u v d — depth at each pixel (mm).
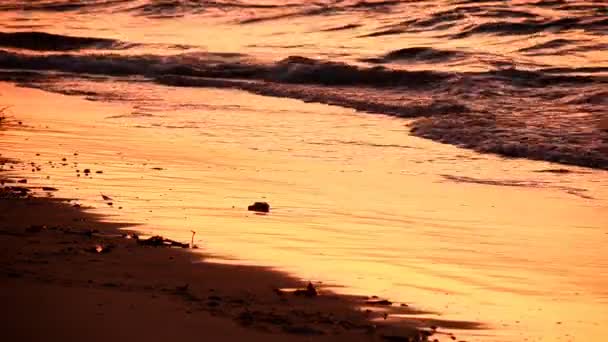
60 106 52000
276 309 17625
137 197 28984
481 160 38875
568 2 75375
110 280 18828
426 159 38875
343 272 21438
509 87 53781
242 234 24875
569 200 32156
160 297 17781
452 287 20828
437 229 27250
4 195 27734
